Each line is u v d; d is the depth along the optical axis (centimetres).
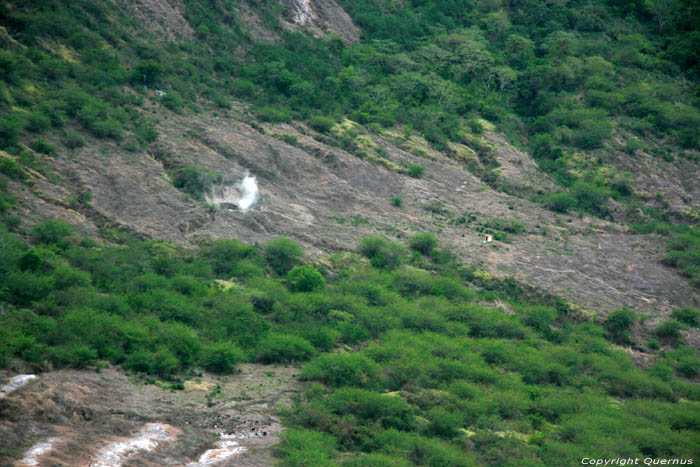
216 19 9538
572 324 5928
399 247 6294
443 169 8288
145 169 6419
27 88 6375
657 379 4894
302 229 6506
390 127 8800
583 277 6569
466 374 4406
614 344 5734
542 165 8975
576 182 8350
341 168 7656
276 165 7331
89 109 6494
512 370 4772
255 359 4328
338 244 6366
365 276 5828
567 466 3312
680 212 8231
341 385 4047
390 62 10112
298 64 9306
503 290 6212
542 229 7375
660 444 3656
